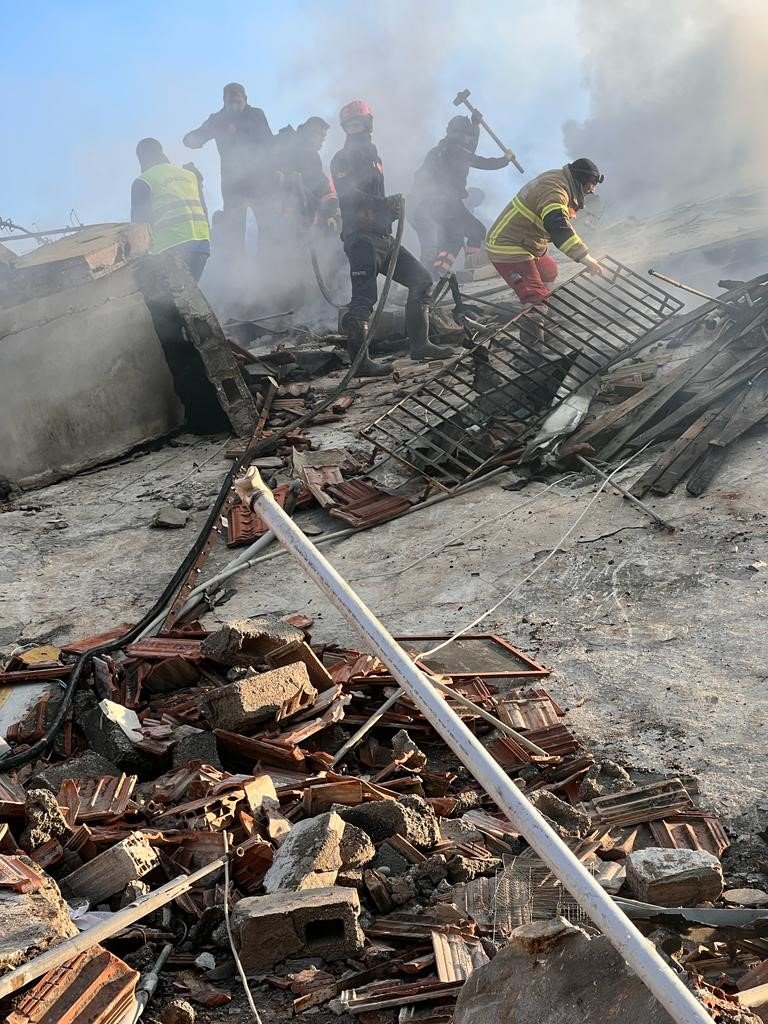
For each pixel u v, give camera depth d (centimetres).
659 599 522
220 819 341
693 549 562
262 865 323
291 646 441
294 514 723
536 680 469
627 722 426
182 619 583
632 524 604
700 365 763
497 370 808
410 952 291
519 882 313
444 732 215
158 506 779
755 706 421
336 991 279
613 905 191
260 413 966
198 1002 279
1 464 857
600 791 378
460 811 374
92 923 296
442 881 324
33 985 254
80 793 376
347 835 323
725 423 679
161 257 929
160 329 943
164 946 302
